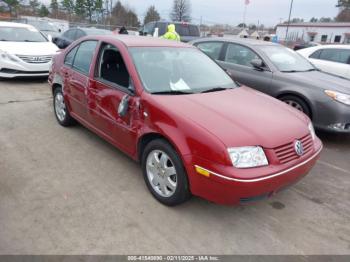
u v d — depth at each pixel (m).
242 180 2.67
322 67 8.54
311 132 3.44
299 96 5.47
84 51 4.61
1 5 44.28
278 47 6.58
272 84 5.77
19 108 6.23
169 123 3.06
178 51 4.30
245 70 6.21
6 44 8.27
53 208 3.17
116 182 3.71
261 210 3.38
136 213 3.18
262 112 3.37
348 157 4.91
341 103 5.09
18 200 3.27
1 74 8.06
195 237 2.91
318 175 4.25
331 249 2.88
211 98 3.55
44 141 4.73
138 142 3.45
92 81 4.15
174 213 3.21
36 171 3.86
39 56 8.21
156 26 14.03
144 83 3.52
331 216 3.36
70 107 4.93
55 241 2.74
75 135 5.00
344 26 47.97
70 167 4.00
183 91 3.63
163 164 3.23
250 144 2.80
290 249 2.84
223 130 2.87
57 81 5.12
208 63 4.46
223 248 2.80
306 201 3.60
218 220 3.16
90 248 2.69
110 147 4.63
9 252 2.60
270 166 2.82
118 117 3.71
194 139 2.86
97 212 3.15
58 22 29.33
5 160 4.08
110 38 4.20
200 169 2.82
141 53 3.89
